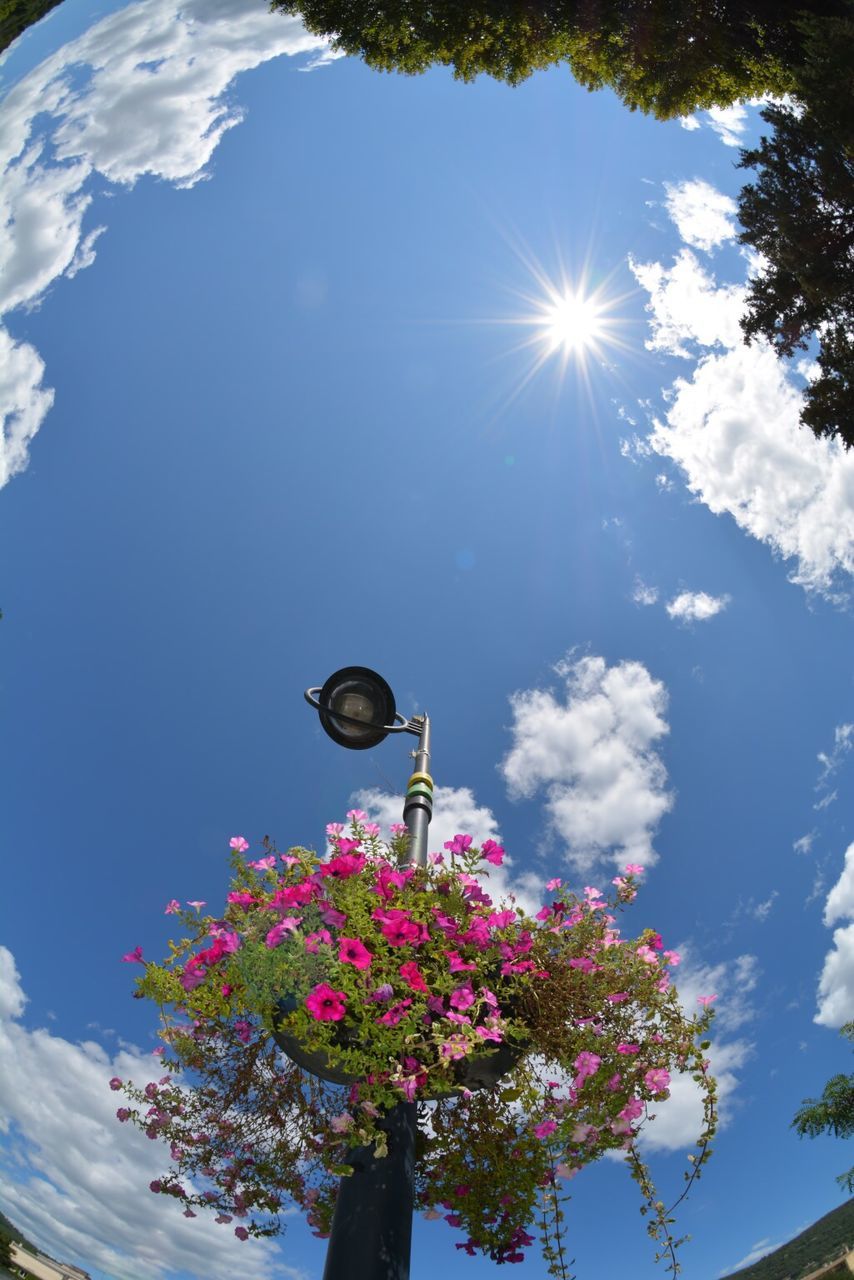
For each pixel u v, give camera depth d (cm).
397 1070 219
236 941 250
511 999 250
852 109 421
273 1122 265
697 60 654
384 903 248
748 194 497
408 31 876
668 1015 258
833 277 464
